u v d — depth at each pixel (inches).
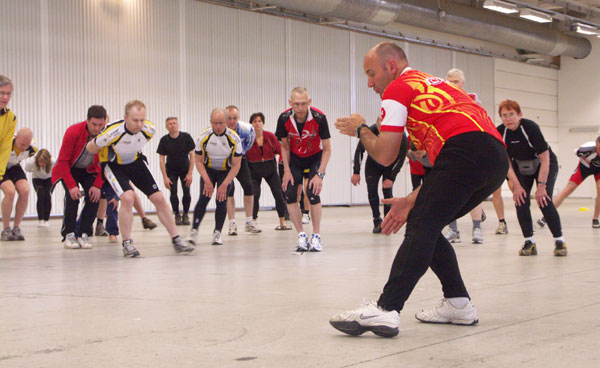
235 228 341.4
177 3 613.3
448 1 737.0
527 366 91.5
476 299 146.6
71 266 215.0
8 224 321.7
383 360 95.7
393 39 805.9
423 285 166.2
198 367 92.7
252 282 175.9
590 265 210.5
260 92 682.8
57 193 537.0
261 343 107.0
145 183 247.4
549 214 235.9
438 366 92.0
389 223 118.4
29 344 107.5
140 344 106.7
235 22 660.1
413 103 115.7
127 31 578.6
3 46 506.3
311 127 249.0
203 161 285.3
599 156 345.7
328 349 102.9
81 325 122.0
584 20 876.6
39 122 525.3
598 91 1008.2
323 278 183.2
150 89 594.6
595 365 91.8
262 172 382.0
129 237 243.6
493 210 631.8
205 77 635.5
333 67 754.2
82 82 549.6
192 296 153.6
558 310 133.2
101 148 238.8
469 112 114.2
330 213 599.8
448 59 876.0
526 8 754.8
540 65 1007.6
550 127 1030.4
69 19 541.6
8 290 165.5
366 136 118.4
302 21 717.3
